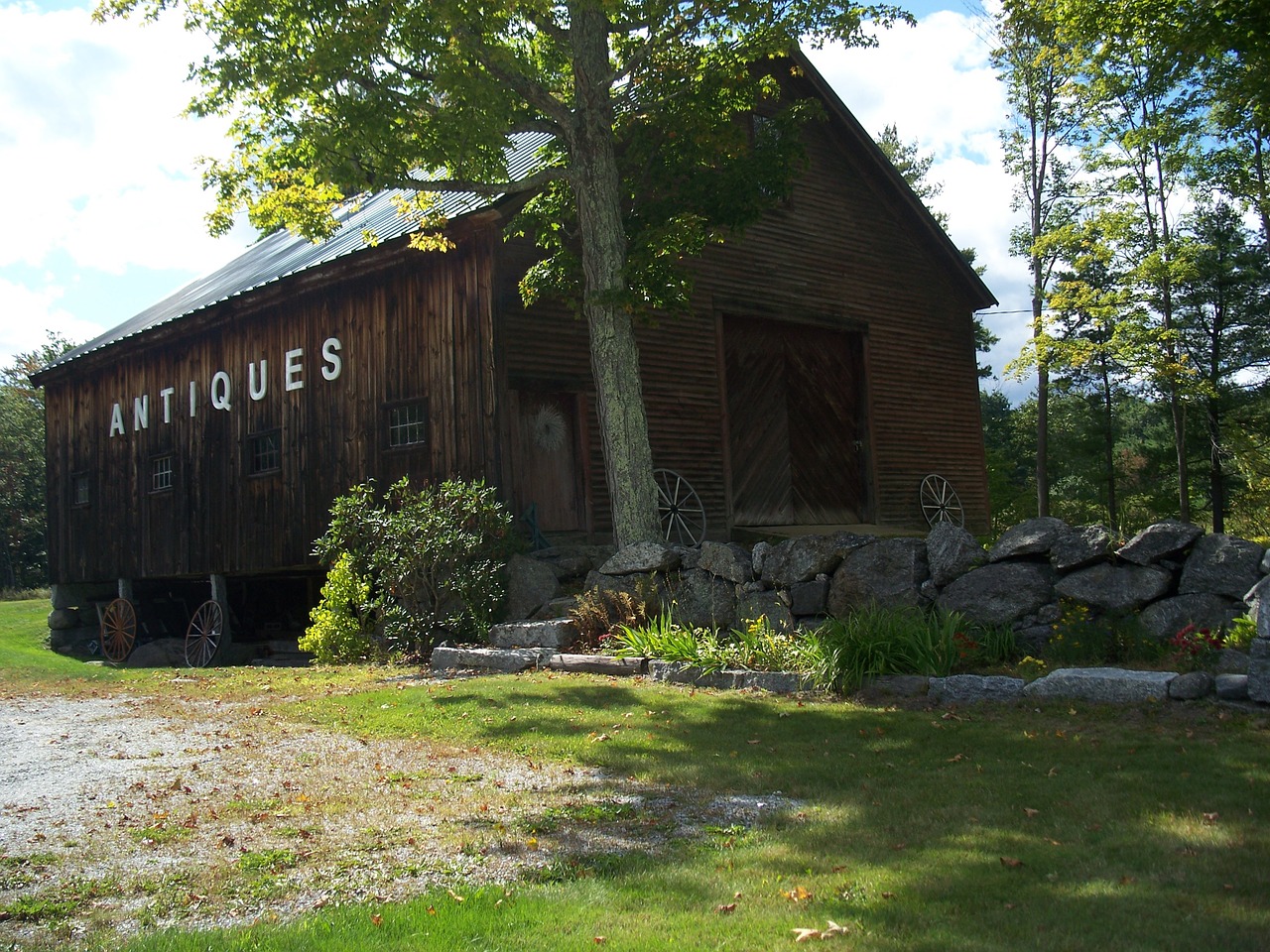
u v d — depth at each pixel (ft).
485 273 49.75
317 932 13.42
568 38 45.62
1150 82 51.90
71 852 17.79
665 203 47.19
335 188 45.91
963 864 15.19
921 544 33.01
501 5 38.50
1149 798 17.70
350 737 28.22
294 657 61.11
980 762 21.17
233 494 63.87
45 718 33.86
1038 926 12.66
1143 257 71.61
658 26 43.75
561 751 24.89
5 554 187.21
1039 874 14.64
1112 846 15.55
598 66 44.47
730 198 47.34
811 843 16.66
